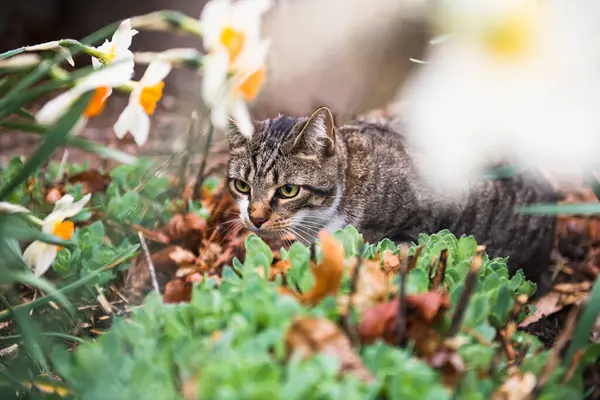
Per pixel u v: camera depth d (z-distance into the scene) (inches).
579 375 27.7
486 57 16.8
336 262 27.7
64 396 29.7
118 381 23.3
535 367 27.0
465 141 17.0
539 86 16.7
